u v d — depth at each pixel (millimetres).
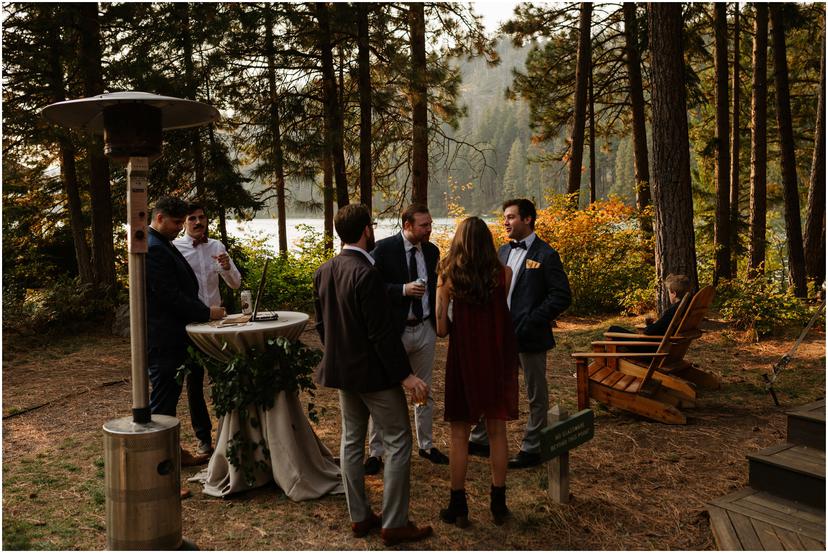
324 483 3912
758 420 5027
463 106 14453
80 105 3008
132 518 2803
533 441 4293
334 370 3234
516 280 4320
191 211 4855
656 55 7188
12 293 10141
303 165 12750
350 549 3213
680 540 3266
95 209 10625
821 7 14422
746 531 3178
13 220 12891
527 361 4254
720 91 12328
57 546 3232
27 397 6125
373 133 13922
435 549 3203
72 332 9672
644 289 10422
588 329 9445
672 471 4102
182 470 4270
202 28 11688
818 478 3393
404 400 3287
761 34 12734
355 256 3268
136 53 11430
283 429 3811
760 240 13172
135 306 2895
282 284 11992
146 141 2932
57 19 9727
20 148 12055
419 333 4285
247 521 3520
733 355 7094
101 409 5723
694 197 17719
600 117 18141
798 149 17484
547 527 3418
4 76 10281
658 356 5008
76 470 4254
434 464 4328
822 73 11516
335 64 13555
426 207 4305
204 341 3748
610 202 11953
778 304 7781
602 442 4668
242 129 13352
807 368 6445
